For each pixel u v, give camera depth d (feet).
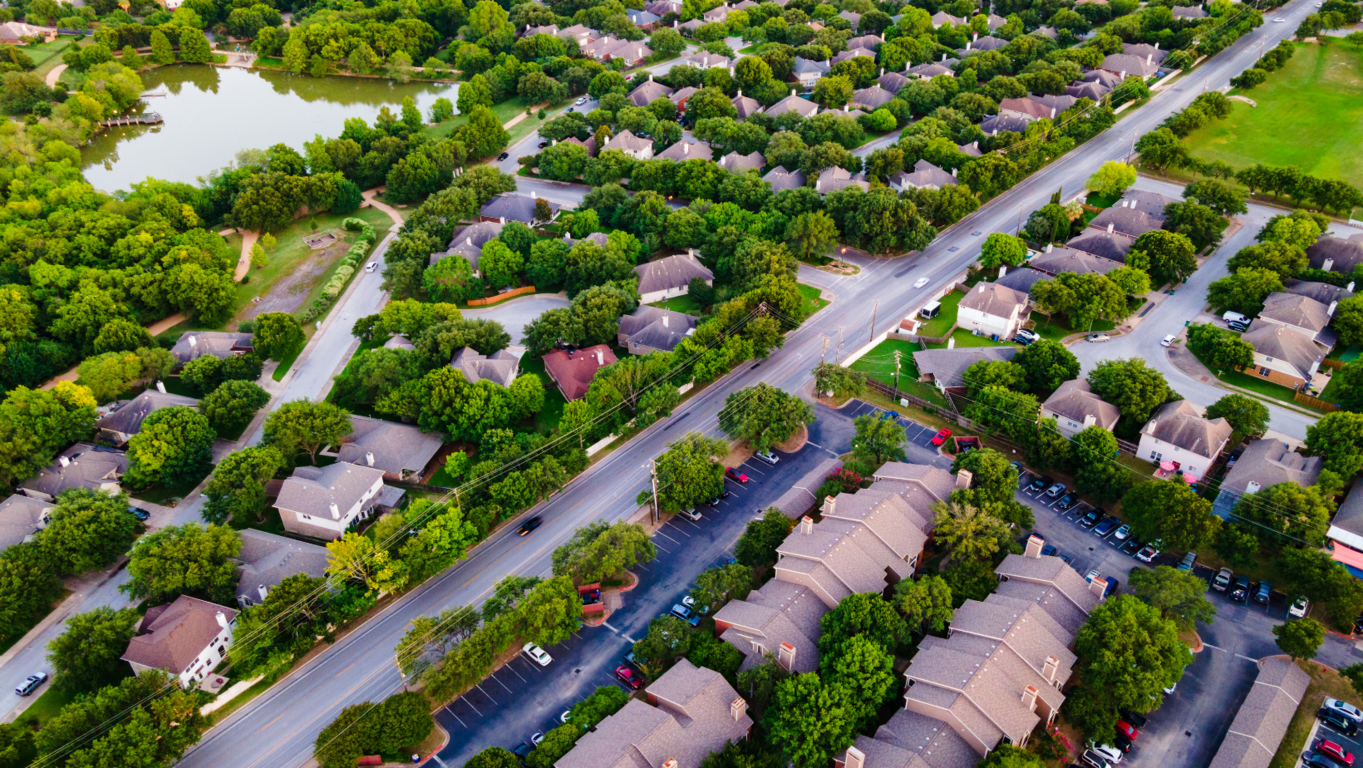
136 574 505.25
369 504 583.58
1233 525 495.41
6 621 494.18
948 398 645.10
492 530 565.53
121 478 615.57
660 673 453.99
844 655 426.51
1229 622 475.72
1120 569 510.99
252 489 567.18
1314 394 631.56
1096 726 409.49
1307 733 415.23
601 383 627.05
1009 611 449.06
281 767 433.07
